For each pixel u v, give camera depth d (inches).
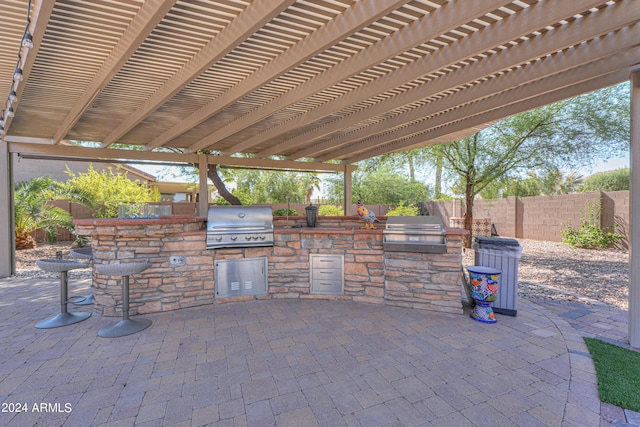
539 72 143.7
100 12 111.1
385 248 163.9
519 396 89.9
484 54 141.9
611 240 343.0
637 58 118.8
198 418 81.0
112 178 459.8
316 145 333.4
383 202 666.8
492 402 87.3
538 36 124.7
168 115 225.0
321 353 115.8
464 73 153.7
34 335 132.6
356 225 227.6
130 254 154.9
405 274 164.6
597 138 269.6
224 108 207.6
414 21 118.6
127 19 115.9
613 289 204.7
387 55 130.0
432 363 108.5
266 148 344.8
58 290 205.0
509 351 117.2
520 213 444.8
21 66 138.9
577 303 176.4
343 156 369.7
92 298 179.8
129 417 81.3
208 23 119.6
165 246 161.3
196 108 212.1
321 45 122.3
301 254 180.1
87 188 415.2
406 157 409.7
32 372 103.1
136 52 139.9
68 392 92.1
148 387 94.7
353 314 155.6
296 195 699.4
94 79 159.2
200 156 327.0
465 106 206.7
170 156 314.5
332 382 97.3
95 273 156.6
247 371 103.7
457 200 497.4
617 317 154.4
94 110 211.5
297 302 175.0
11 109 166.9
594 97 266.5
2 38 124.0
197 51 139.8
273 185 683.4
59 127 242.4
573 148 279.9
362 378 99.3
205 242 169.3
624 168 466.3
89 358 112.5
